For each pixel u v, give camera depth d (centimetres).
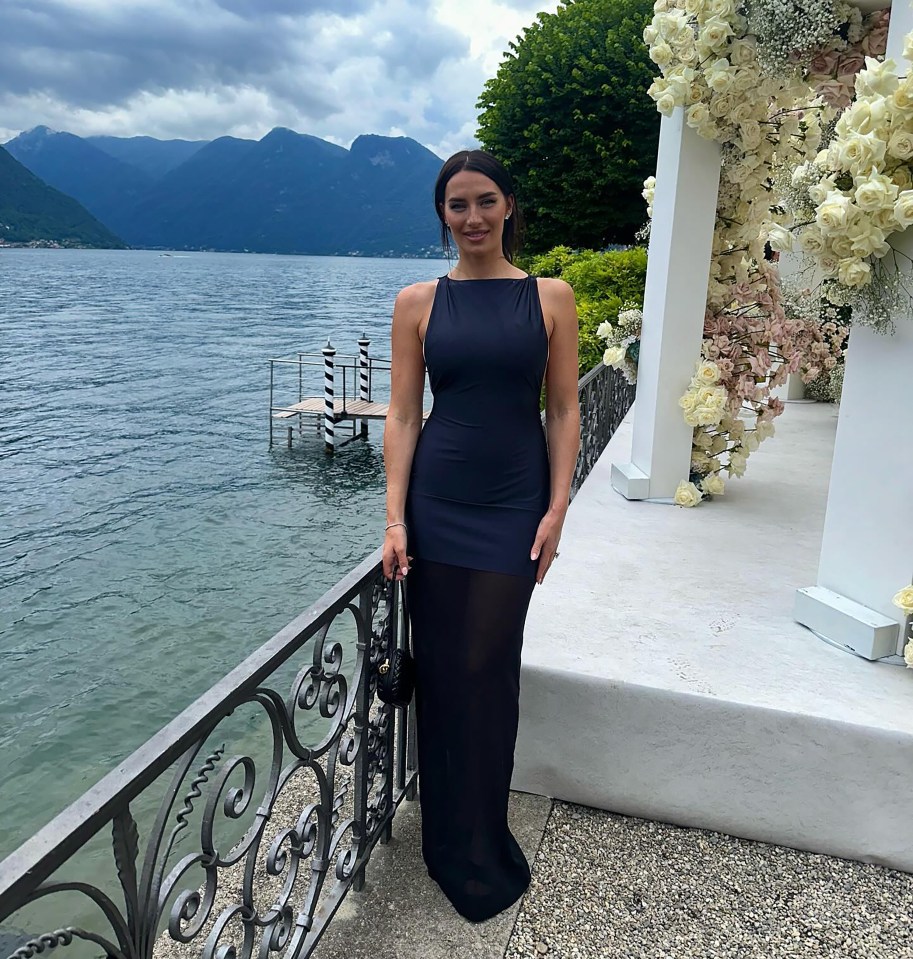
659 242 377
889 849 198
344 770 269
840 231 214
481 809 180
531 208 1903
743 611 268
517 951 171
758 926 179
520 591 172
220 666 848
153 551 1216
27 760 677
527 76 1794
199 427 2181
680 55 323
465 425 172
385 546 177
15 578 1093
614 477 421
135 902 104
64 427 2172
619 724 216
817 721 198
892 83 210
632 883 193
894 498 226
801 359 391
